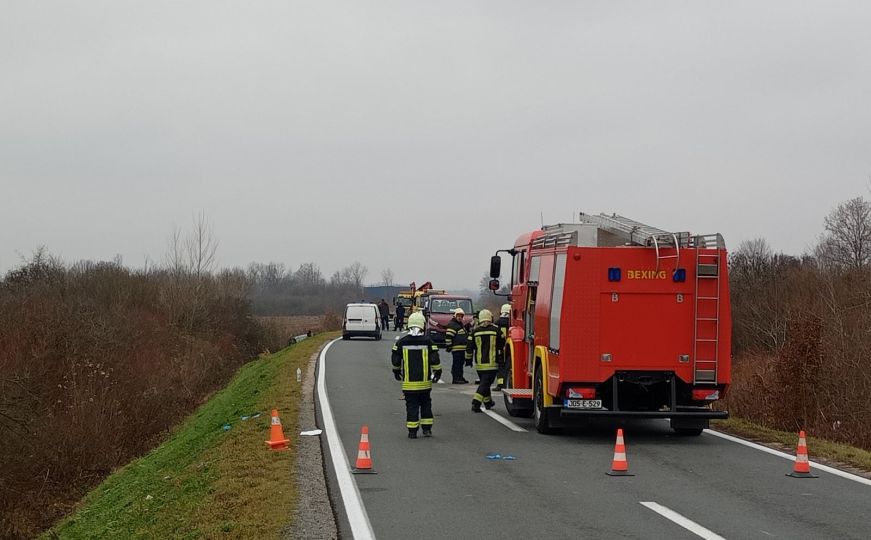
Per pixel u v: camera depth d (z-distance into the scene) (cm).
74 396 2352
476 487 960
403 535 749
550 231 1520
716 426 1523
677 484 980
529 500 892
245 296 5241
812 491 937
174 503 1058
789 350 1675
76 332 2959
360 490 940
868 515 818
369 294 9819
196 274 4772
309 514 821
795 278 3369
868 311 1977
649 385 1342
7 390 2286
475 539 734
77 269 4262
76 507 1778
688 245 1327
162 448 2005
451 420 1582
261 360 3816
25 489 1959
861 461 1126
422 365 1348
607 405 1334
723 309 1312
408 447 1252
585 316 1308
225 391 2847
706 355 1312
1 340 2628
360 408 1697
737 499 895
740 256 4334
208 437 1633
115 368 2781
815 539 727
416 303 4938
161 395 2739
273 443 1205
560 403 1388
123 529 1129
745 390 1816
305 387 2097
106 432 2242
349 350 3541
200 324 4488
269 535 748
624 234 1389
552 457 1172
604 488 956
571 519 806
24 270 4050
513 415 1636
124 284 4222
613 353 1306
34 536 1766
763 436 1393
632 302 1312
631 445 1290
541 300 1466
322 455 1159
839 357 1678
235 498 923
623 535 745
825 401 1630
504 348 1800
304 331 6259
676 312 1314
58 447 2108
